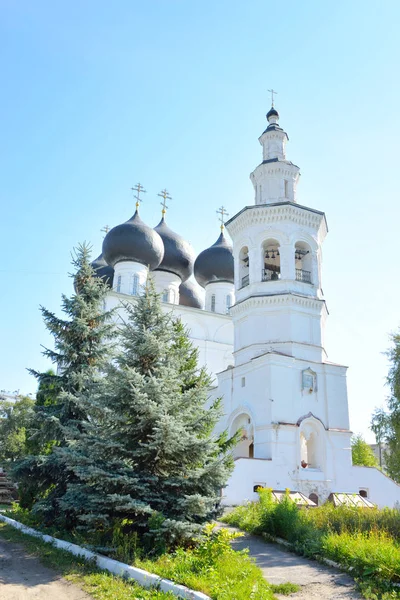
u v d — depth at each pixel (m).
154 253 38.69
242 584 9.10
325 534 13.13
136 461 12.68
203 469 12.24
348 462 27.59
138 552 11.06
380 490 27.70
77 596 9.02
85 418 17.69
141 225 39.12
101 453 12.41
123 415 12.71
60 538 13.51
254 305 29.88
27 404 48.16
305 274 30.88
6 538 14.16
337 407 28.53
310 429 27.66
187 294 44.31
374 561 10.41
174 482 12.16
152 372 13.70
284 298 29.34
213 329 39.97
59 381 18.36
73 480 15.71
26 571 10.69
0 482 29.56
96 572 10.38
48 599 8.84
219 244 44.62
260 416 27.12
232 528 17.47
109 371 13.38
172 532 11.20
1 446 47.00
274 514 15.50
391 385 22.41
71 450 13.23
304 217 31.22
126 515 12.23
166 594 8.66
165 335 14.36
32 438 17.98
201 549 10.83
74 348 18.64
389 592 9.34
